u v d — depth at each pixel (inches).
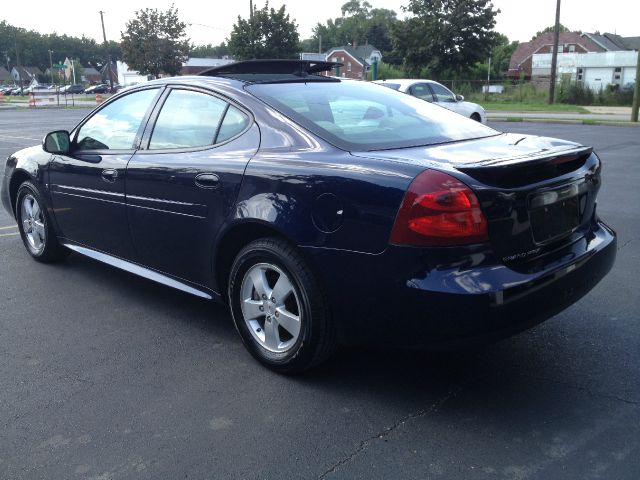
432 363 136.9
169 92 160.7
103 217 173.2
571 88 1440.7
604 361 136.2
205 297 150.1
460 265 106.0
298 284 122.5
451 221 104.6
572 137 648.4
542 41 3125.0
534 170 113.7
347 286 115.6
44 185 196.2
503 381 128.4
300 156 125.7
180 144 152.6
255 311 134.9
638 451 103.7
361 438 109.3
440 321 106.3
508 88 1674.5
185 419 116.4
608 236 135.8
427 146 128.5
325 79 163.0
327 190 116.3
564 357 138.4
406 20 1592.0
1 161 467.2
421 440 108.3
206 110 149.4
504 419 114.3
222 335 154.9
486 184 107.1
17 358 142.8
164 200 150.6
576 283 119.6
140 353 144.8
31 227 214.2
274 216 123.6
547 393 123.2
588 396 121.8
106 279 198.1
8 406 121.9
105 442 109.4
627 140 612.7
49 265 212.8
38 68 5772.6
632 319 158.7
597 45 2984.7
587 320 158.6
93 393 126.4
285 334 133.7
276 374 133.3
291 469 101.2
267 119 136.1
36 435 111.9
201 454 105.6
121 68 2837.1
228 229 134.4
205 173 139.0
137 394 125.9
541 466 100.3
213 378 132.1
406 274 107.9
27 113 1240.2
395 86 641.6
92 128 182.4
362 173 113.4
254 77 154.6
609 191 334.6
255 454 105.3
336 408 119.3
